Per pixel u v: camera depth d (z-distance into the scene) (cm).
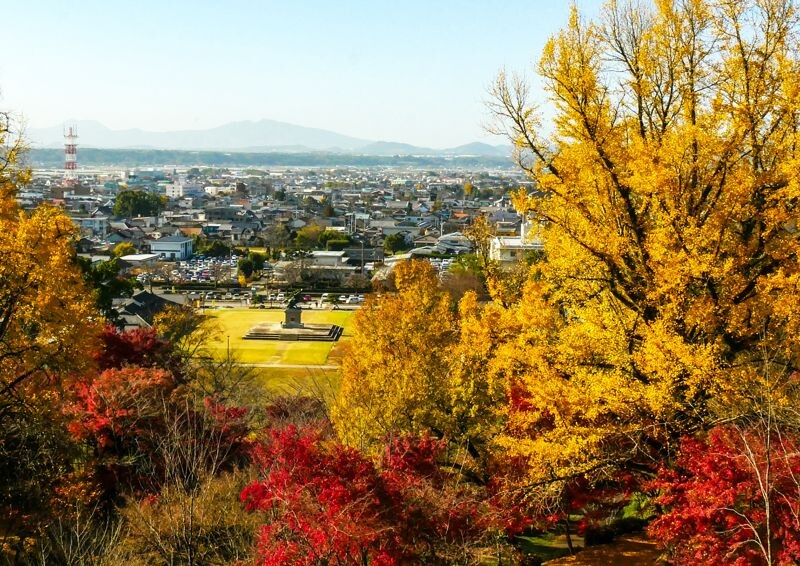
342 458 1620
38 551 1908
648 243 1680
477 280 6550
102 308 6450
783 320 1661
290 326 8156
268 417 3588
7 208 2466
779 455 1341
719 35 1639
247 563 1628
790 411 1514
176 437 2011
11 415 2345
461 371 2567
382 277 10881
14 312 2456
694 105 1686
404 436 2055
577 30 1702
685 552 1487
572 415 1772
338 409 2812
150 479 2211
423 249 14950
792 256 1673
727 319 1655
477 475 2458
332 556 1483
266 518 1838
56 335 2523
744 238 1736
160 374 2947
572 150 1738
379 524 1512
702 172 1695
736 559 1309
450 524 1644
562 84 1681
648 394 1612
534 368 1855
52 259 2498
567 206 1789
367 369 3094
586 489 1945
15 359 2486
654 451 1766
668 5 1672
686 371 1631
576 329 1819
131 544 1769
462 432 2564
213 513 1873
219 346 7300
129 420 2525
